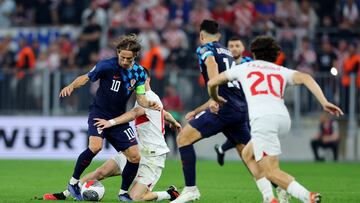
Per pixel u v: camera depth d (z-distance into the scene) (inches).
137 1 3139.8
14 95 2711.6
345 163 2637.8
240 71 1099.3
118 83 1299.2
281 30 2992.1
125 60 1273.4
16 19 3213.6
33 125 2709.2
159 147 1336.1
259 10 3112.7
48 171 2101.4
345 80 2738.7
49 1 3211.1
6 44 3038.9
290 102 2758.4
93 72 1299.2
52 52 2967.5
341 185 1752.0
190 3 3122.5
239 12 3056.1
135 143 1305.4
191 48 2940.5
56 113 2709.2
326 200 1389.0
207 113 1255.5
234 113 1258.6
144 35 2960.1
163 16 3090.6
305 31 3038.9
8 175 1957.4
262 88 1077.8
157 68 2758.4
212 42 1299.2
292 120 2763.3
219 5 3070.9
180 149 1249.4
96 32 2974.9
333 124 2738.7
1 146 2714.1
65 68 2864.2
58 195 1327.5
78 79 1305.4
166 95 2696.9
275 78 1080.8
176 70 2751.0
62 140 2699.3
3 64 2967.5
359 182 1838.1
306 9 3125.0
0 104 2716.5
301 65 2898.6
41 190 1552.7
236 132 1293.1
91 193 1288.1
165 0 3137.3
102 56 2918.3
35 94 2709.2
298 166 2458.2
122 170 1341.0
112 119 1295.5
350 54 2812.5
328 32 3053.6
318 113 2755.9
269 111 1066.7
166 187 1637.6
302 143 2765.7
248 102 1082.7
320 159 2743.6
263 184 1102.4
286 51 2945.4
